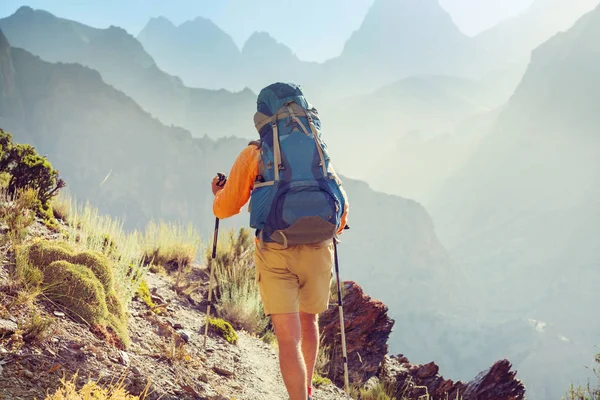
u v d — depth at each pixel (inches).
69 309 142.3
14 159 237.5
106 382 122.7
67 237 212.1
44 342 123.8
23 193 199.3
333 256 127.7
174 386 140.9
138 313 183.2
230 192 127.3
